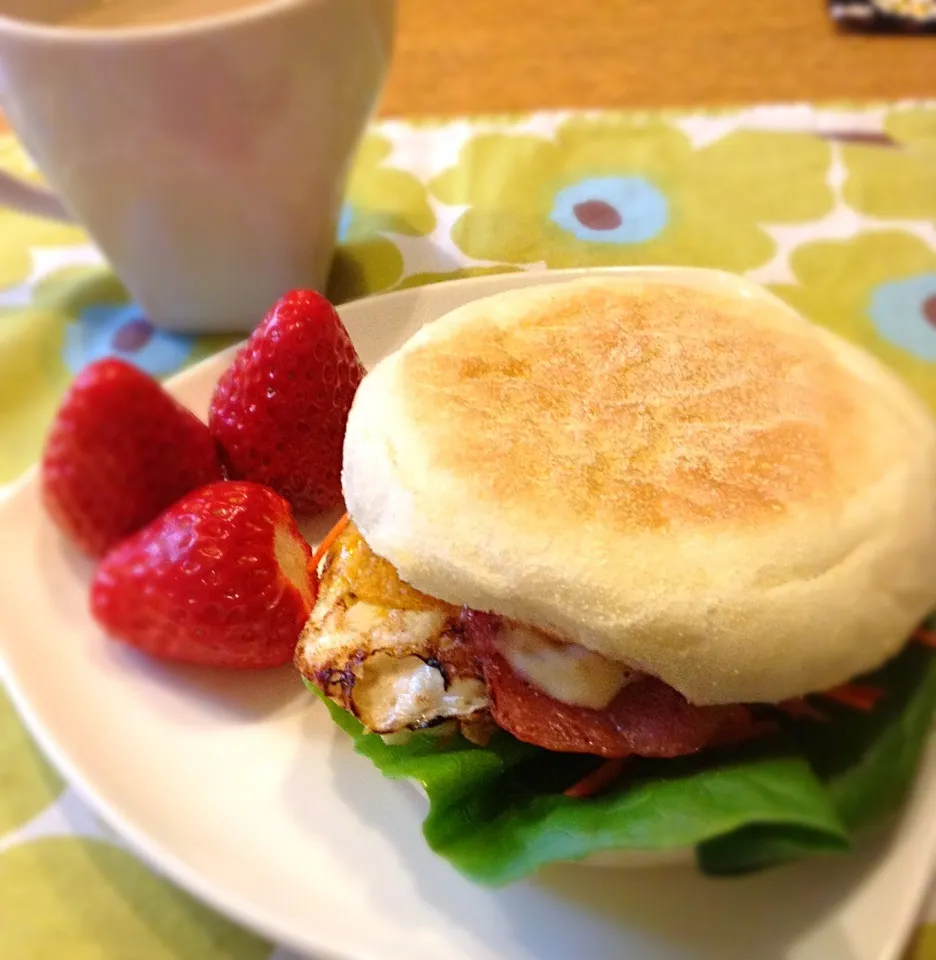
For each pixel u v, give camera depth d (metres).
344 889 0.17
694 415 0.18
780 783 0.15
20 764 0.19
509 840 0.17
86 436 0.20
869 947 0.16
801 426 0.17
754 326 0.20
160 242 0.24
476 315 0.20
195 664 0.20
